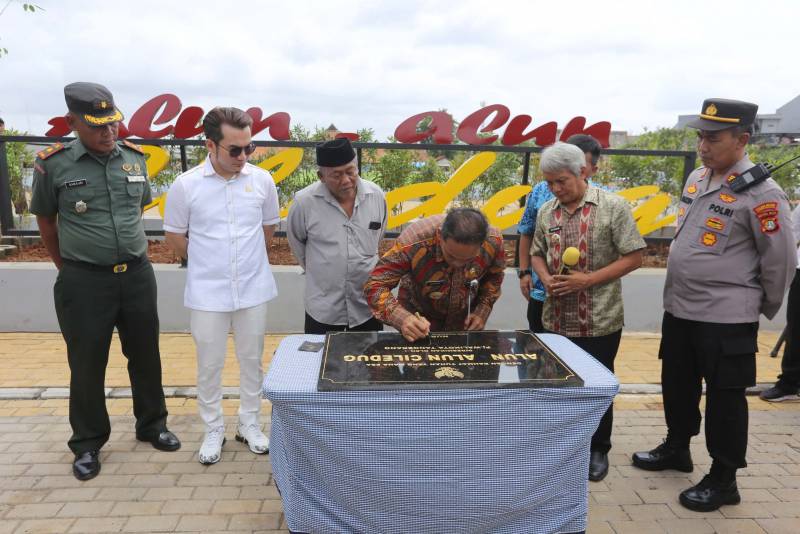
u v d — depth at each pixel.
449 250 2.36
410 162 6.18
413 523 2.06
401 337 2.51
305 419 1.96
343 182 2.96
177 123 5.63
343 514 2.09
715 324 2.81
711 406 2.88
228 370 4.68
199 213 3.06
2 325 5.50
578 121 5.86
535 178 6.37
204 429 3.70
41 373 4.53
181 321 5.62
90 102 2.81
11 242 6.37
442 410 1.95
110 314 3.12
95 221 2.99
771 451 3.51
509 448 2.01
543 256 3.21
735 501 2.93
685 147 7.96
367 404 1.93
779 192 2.67
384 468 1.99
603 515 2.85
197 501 2.91
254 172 3.24
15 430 3.64
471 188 6.26
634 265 2.92
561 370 2.11
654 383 4.56
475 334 2.56
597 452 3.23
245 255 3.14
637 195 6.12
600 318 3.00
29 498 2.92
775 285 2.73
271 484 3.08
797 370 4.18
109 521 2.74
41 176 2.92
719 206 2.80
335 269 3.18
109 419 3.59
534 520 2.15
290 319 5.71
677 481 3.17
